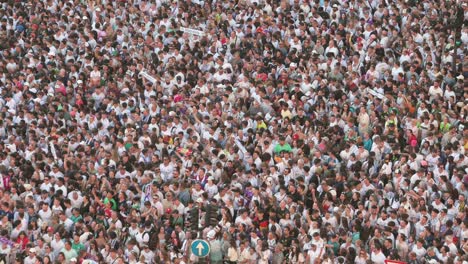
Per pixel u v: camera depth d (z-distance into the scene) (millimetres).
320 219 109812
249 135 124062
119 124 128625
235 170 118125
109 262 105250
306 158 118250
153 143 123500
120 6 155375
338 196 115125
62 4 157000
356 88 131625
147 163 120375
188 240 106062
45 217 112125
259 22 148000
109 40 148500
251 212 112438
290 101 130000
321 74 135250
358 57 138125
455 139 122375
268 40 144750
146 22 150875
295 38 143250
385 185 115750
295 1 152625
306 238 107500
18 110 132125
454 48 135375
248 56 141500
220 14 151875
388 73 135750
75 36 148125
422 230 109250
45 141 123312
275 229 109250
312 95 131375
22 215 110250
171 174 118375
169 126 125688
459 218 109312
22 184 116500
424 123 124062
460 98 132875
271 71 137500
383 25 144500
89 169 119500
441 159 119500
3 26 152375
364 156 120312
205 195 114438
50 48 145750
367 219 109875
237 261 107062
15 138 124750
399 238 107125
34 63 142125
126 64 142625
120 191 114938
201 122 126375
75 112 129875
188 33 147250
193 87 136875
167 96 133125
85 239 107312
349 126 126000
